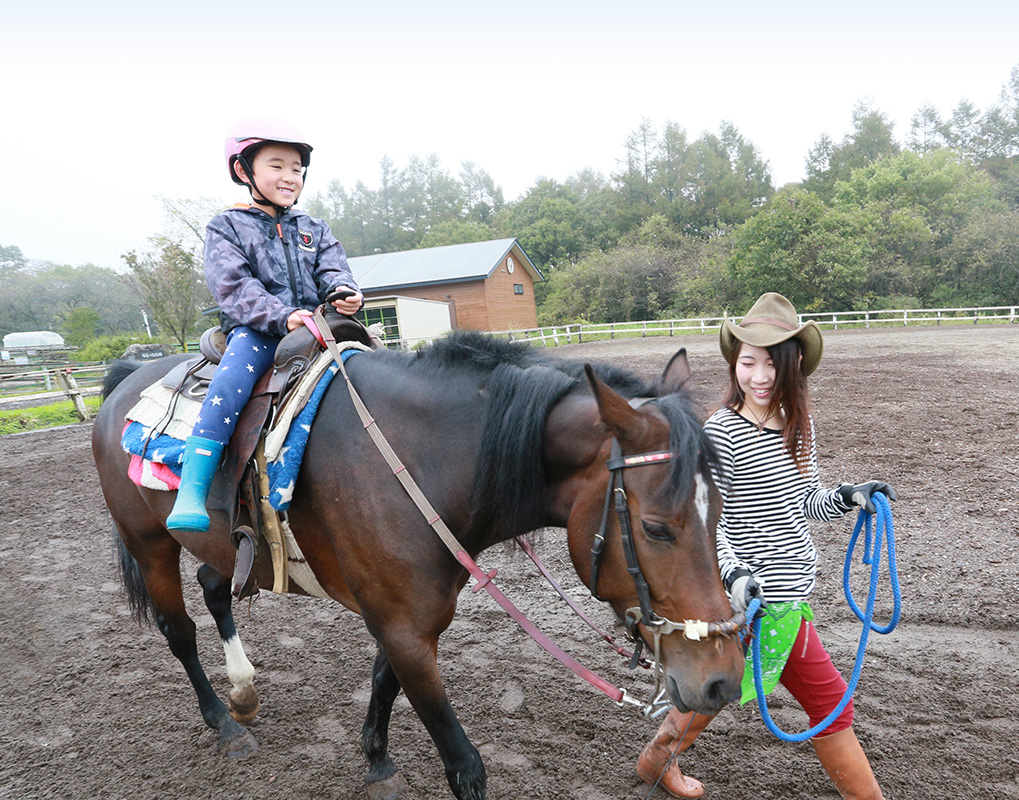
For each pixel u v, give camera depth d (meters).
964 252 31.59
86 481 8.41
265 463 2.18
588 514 1.79
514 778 2.60
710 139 69.38
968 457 6.62
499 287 30.92
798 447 2.03
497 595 1.97
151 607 3.15
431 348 2.22
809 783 2.49
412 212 95.88
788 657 2.08
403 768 2.71
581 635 3.81
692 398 1.85
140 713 3.24
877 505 1.91
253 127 2.40
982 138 65.38
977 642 3.43
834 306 29.72
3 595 4.84
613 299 39.31
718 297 34.25
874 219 31.66
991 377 11.81
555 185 73.25
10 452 10.83
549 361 2.12
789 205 30.61
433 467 2.03
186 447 2.21
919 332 22.09
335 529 2.09
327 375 2.21
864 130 58.62
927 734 2.72
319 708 3.20
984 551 4.43
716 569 1.67
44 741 3.04
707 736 2.79
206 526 2.13
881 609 3.80
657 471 1.67
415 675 2.01
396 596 2.00
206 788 2.66
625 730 2.88
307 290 2.55
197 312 23.92
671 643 1.67
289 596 4.62
